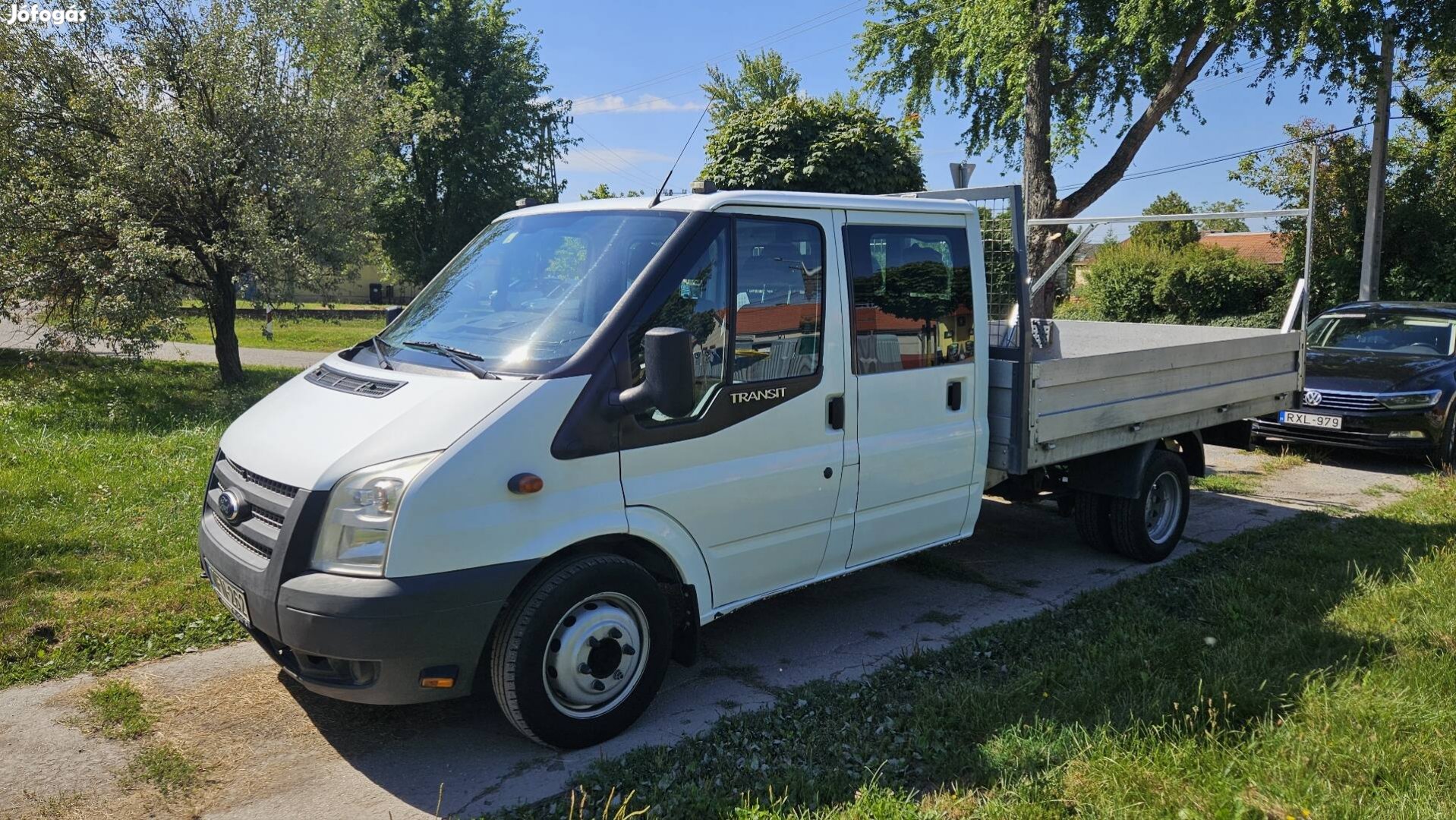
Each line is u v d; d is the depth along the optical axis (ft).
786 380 13.78
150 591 16.62
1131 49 54.60
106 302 36.14
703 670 14.70
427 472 10.64
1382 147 60.29
